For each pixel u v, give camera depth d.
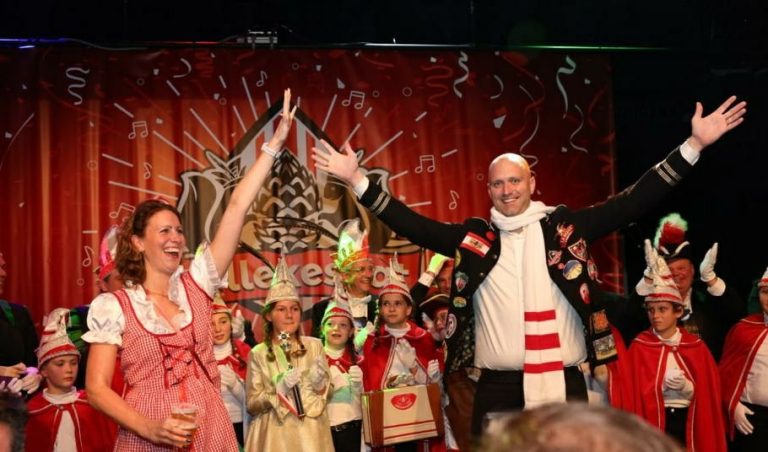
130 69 6.18
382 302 5.14
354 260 5.45
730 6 6.57
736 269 6.75
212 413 2.88
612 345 3.65
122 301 2.82
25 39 6.04
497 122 6.49
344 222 6.27
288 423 4.43
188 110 6.21
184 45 6.21
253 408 4.49
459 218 6.40
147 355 2.80
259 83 6.30
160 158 6.14
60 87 6.07
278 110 6.30
